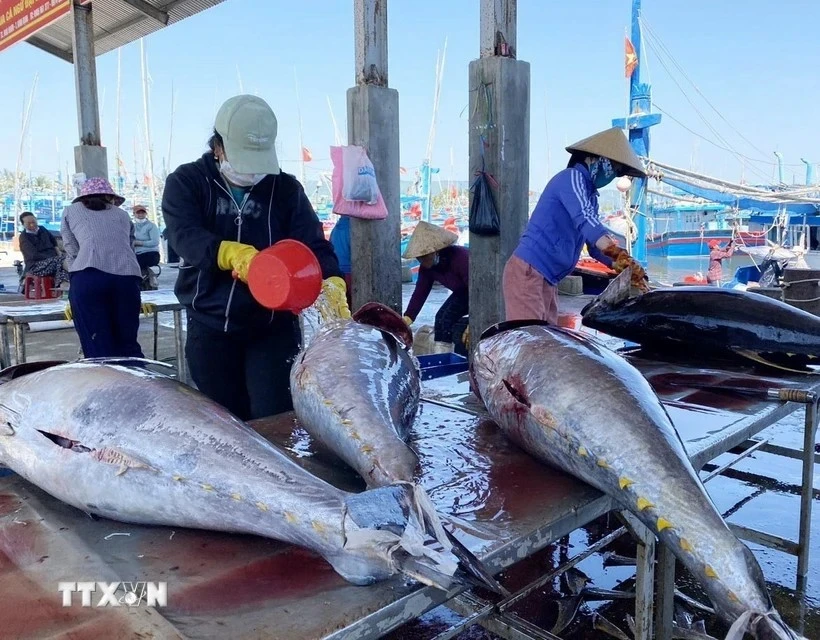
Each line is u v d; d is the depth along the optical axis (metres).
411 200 29.75
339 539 1.45
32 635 1.30
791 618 2.92
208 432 1.74
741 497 4.16
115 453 1.77
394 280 5.66
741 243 20.64
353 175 5.14
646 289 3.70
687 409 2.74
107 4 9.24
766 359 3.38
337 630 1.30
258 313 3.05
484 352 2.47
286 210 3.10
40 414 1.92
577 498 1.93
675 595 2.99
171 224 2.79
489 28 4.72
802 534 3.13
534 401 2.12
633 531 2.04
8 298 8.98
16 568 1.56
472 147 4.93
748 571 1.49
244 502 1.60
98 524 1.80
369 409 2.04
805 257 15.06
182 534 1.74
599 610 3.00
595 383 2.04
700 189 15.94
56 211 42.06
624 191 11.91
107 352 5.85
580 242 4.22
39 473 1.89
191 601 1.41
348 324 2.51
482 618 2.17
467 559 1.41
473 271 5.05
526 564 3.38
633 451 1.83
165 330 10.34
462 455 2.30
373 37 5.28
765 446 3.76
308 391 2.20
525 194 5.00
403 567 1.33
